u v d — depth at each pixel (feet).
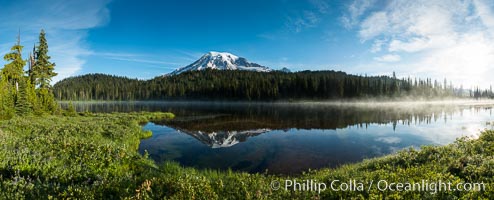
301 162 55.67
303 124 125.29
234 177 33.83
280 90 463.83
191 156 61.05
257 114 189.88
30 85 140.56
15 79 145.89
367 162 42.47
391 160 38.55
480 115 169.89
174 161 56.49
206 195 24.38
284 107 297.53
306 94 447.01
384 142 77.82
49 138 49.90
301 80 458.91
